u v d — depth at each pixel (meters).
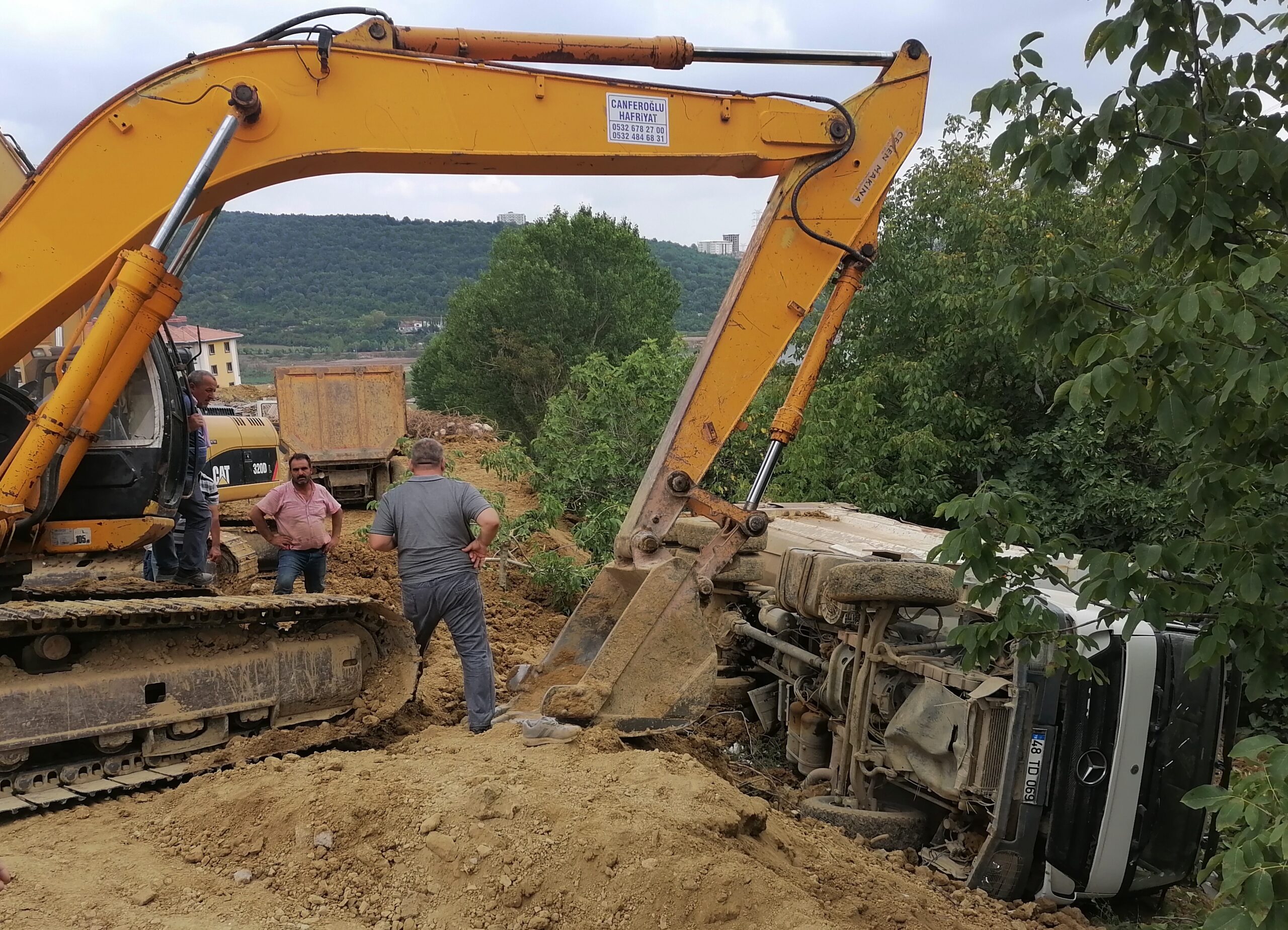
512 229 52.59
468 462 22.86
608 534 11.44
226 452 12.46
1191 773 5.54
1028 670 5.17
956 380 13.59
